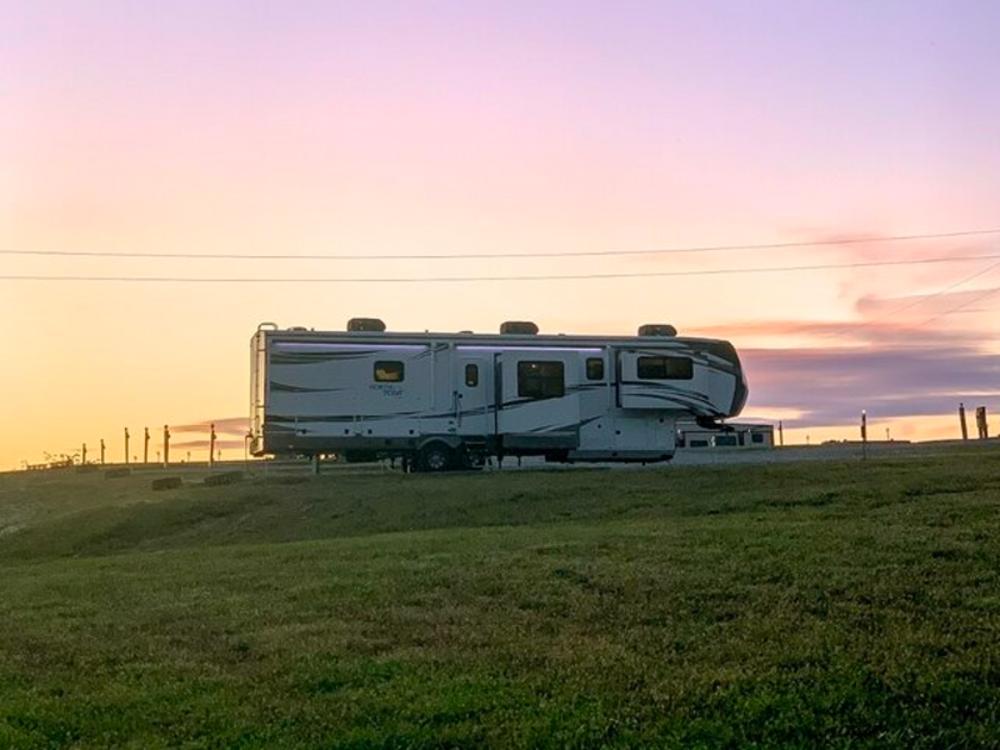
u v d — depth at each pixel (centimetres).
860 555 1159
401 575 1247
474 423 2883
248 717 739
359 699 761
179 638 999
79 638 1020
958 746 630
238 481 3112
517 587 1129
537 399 2908
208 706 769
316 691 796
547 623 970
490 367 2906
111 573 1527
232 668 879
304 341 2822
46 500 3447
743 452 3978
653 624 943
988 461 2259
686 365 2969
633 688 755
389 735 683
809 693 716
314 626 1009
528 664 832
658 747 646
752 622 914
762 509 1786
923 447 3756
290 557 1538
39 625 1102
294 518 2302
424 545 1542
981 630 836
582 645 879
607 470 2634
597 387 2945
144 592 1285
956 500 1638
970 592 960
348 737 683
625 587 1083
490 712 719
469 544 1513
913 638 821
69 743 712
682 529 1495
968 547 1161
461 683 784
